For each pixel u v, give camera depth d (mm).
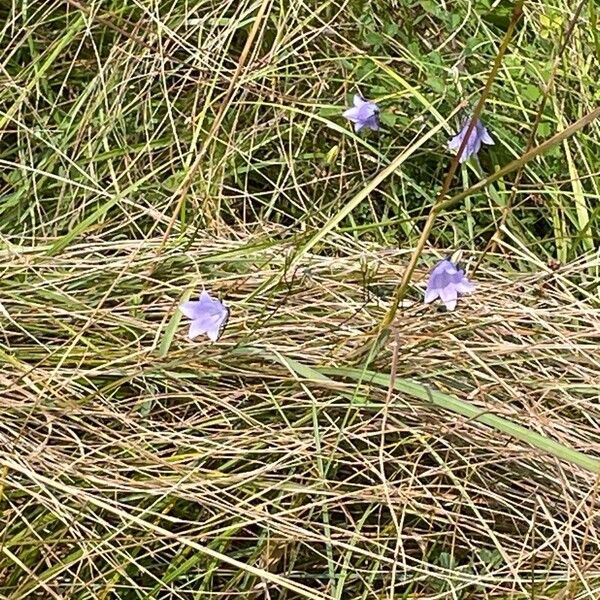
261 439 585
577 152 727
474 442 587
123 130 724
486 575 567
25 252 650
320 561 582
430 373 597
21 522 571
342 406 585
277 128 731
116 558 562
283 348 604
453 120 717
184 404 599
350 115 691
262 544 571
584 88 732
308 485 579
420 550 584
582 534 582
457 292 578
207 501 564
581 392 614
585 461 550
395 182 729
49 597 564
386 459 575
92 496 556
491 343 618
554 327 633
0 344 608
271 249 663
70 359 602
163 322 617
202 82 715
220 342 606
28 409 585
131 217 674
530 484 592
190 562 557
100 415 586
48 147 717
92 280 642
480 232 684
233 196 710
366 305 626
